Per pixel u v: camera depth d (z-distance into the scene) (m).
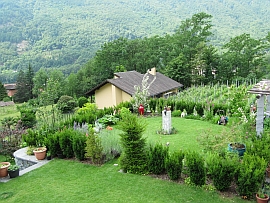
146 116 18.72
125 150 8.92
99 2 184.25
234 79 37.16
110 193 7.68
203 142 9.41
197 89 29.94
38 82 60.50
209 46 42.09
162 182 8.10
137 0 176.25
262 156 7.46
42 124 14.81
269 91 9.95
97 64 43.69
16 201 7.56
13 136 14.30
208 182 7.82
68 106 28.34
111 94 26.06
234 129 10.98
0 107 45.72
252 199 6.95
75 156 10.54
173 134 13.50
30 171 9.62
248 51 39.31
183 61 39.19
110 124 16.45
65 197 7.61
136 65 44.41
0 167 9.16
